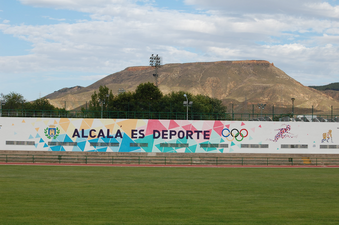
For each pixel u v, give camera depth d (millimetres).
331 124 66812
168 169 52688
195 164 60000
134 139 64312
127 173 46969
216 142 65312
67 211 25781
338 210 27672
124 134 64312
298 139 66250
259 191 35625
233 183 40281
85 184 37562
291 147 66062
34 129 63219
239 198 31906
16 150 62750
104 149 63906
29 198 30062
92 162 59125
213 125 65500
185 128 65125
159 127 64875
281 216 25500
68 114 69688
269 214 26062
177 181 40812
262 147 65812
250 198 32031
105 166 55000
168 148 64688
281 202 30547
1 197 30344
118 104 99250
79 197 30844
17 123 62969
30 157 60156
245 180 42781
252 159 64125
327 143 66562
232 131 65625
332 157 65875
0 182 37938
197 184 39031
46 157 60969
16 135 62844
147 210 26547
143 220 23734
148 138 64562
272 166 60062
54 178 41375
